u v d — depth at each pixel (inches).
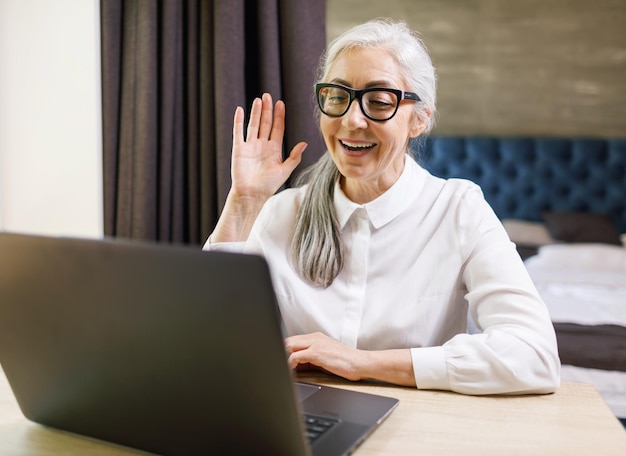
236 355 26.9
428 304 51.9
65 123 75.6
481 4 168.1
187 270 26.5
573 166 168.4
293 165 58.4
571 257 146.8
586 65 167.6
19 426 36.8
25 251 30.4
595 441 34.6
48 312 31.0
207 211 71.4
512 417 38.1
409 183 54.6
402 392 42.5
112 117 71.7
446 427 36.5
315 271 53.1
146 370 29.7
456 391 42.4
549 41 167.6
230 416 28.7
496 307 47.4
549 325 45.3
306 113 69.2
